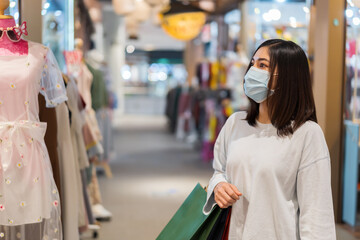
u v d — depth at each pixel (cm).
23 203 213
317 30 408
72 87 304
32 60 223
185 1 855
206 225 167
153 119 1809
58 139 273
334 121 404
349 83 407
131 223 417
